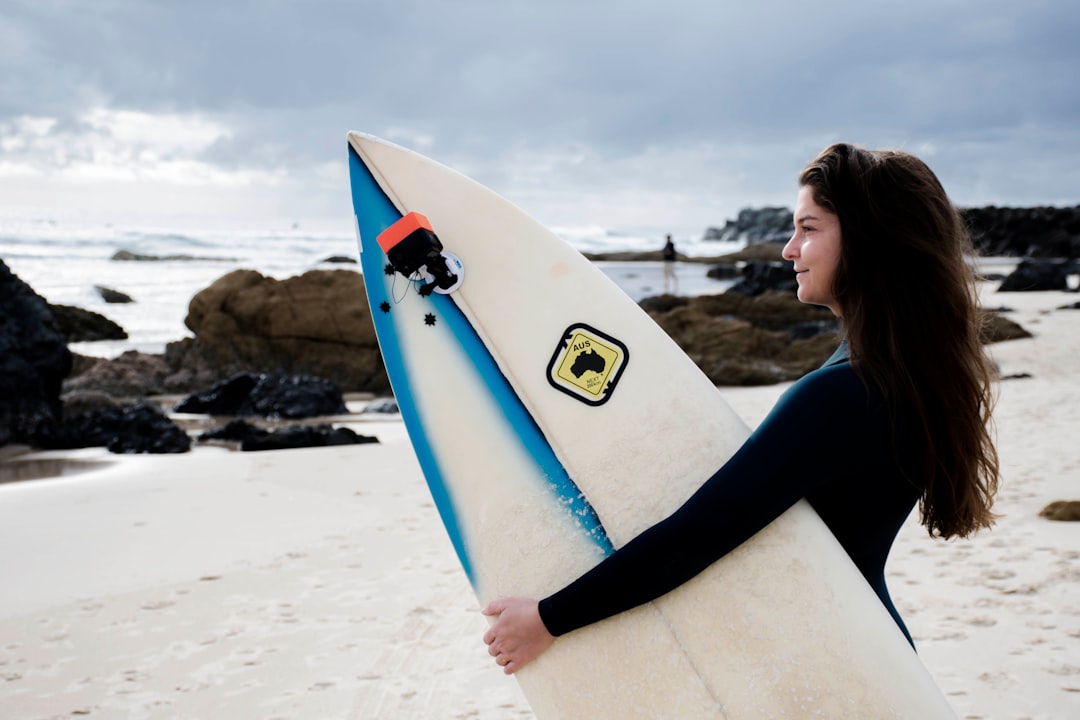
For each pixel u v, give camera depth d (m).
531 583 1.76
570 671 1.63
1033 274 24.83
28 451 9.75
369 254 1.98
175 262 46.28
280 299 15.05
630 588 1.49
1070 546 4.81
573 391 1.81
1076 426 8.10
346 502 6.66
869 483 1.44
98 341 19.12
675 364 1.78
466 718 3.32
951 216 1.46
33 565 5.32
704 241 85.31
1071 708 3.14
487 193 1.95
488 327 1.89
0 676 3.83
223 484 7.40
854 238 1.45
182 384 14.49
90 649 4.09
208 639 4.17
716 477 1.45
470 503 1.84
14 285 10.95
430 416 1.90
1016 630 3.79
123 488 7.37
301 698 3.54
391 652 3.95
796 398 1.43
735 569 1.53
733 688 1.53
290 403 11.98
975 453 1.45
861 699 1.46
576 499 1.76
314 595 4.70
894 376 1.40
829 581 1.49
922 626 3.89
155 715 3.44
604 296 1.85
